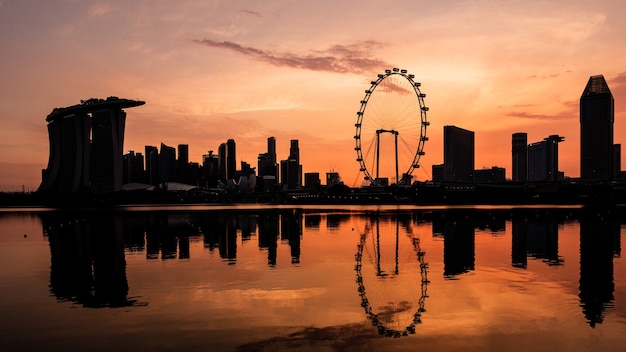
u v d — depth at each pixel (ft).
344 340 78.95
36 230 302.86
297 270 141.59
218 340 78.84
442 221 354.33
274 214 488.85
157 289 115.96
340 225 322.34
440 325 86.63
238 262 157.69
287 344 77.00
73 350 74.84
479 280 125.39
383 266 148.05
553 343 77.36
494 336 80.69
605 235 241.96
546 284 119.75
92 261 163.22
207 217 434.30
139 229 298.35
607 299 103.96
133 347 75.82
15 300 105.91
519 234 248.73
